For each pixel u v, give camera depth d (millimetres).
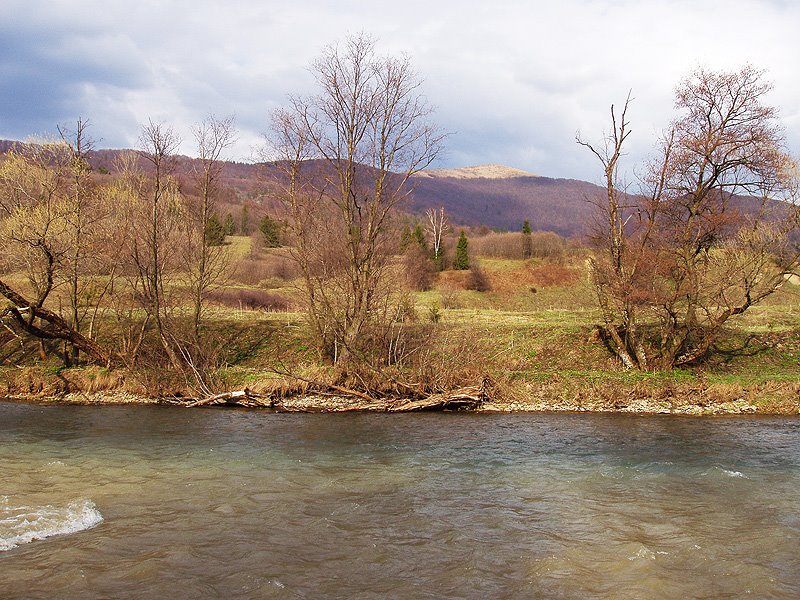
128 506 14008
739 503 14820
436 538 12312
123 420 25969
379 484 16344
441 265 90500
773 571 10797
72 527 12508
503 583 10258
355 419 27234
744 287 32250
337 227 35094
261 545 11758
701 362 35531
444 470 18000
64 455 19203
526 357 36625
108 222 35500
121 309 38156
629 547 11812
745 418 27734
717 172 30812
